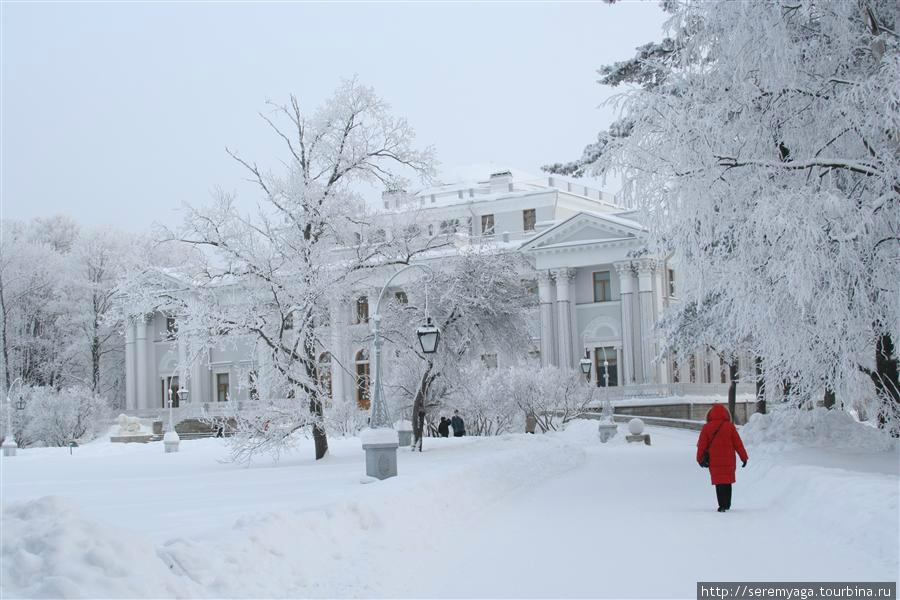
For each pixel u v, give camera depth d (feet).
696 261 64.69
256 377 114.21
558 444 109.81
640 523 48.98
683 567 35.35
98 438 238.89
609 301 257.75
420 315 125.08
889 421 74.08
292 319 117.39
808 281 58.34
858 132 63.98
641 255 126.31
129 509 58.54
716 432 53.42
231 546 30.96
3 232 311.27
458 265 125.90
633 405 228.43
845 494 42.91
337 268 118.62
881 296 63.46
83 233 312.50
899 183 60.64
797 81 65.26
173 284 116.88
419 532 43.55
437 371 124.06
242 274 114.32
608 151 66.08
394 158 123.03
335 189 119.96
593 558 38.09
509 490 69.26
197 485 81.10
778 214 58.70
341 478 82.02
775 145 66.69
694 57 68.18
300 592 30.40
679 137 62.69
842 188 67.15
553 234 257.75
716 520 49.01
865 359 68.80
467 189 307.37
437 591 31.91
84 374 305.73
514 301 126.11
